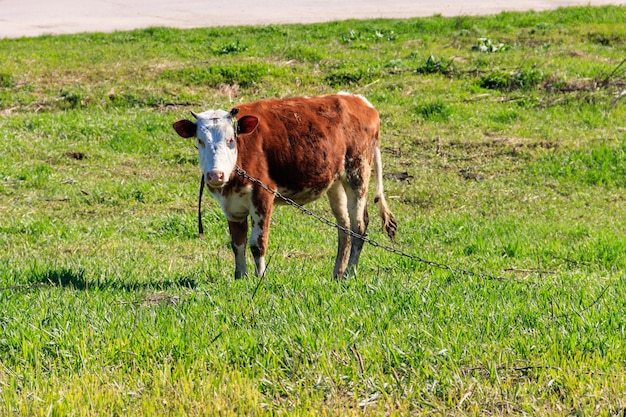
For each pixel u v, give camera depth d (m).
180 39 38.22
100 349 9.90
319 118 14.32
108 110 29.03
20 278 13.44
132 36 39.09
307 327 10.38
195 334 10.26
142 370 9.34
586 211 20.77
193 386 8.98
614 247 16.62
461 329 10.34
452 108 28.44
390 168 23.89
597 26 39.16
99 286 13.29
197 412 8.45
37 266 14.20
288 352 9.78
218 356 9.64
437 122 27.70
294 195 14.29
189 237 18.39
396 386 8.98
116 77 31.59
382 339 10.02
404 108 28.83
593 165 23.81
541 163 24.14
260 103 14.09
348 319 10.80
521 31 38.88
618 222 19.73
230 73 31.67
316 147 14.12
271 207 13.75
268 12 46.94
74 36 39.47
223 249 17.47
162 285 13.52
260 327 10.51
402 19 41.84
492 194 22.00
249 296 12.04
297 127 14.00
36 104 29.30
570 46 36.28
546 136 26.20
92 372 9.42
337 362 9.45
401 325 10.54
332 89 31.23
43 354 9.87
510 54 34.56
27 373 9.27
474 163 24.39
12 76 31.41
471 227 18.83
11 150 24.25
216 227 18.72
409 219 19.86
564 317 10.87
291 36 38.81
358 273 14.98
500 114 28.19
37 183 21.80
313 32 39.53
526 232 18.41
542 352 9.73
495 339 10.13
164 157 24.41
